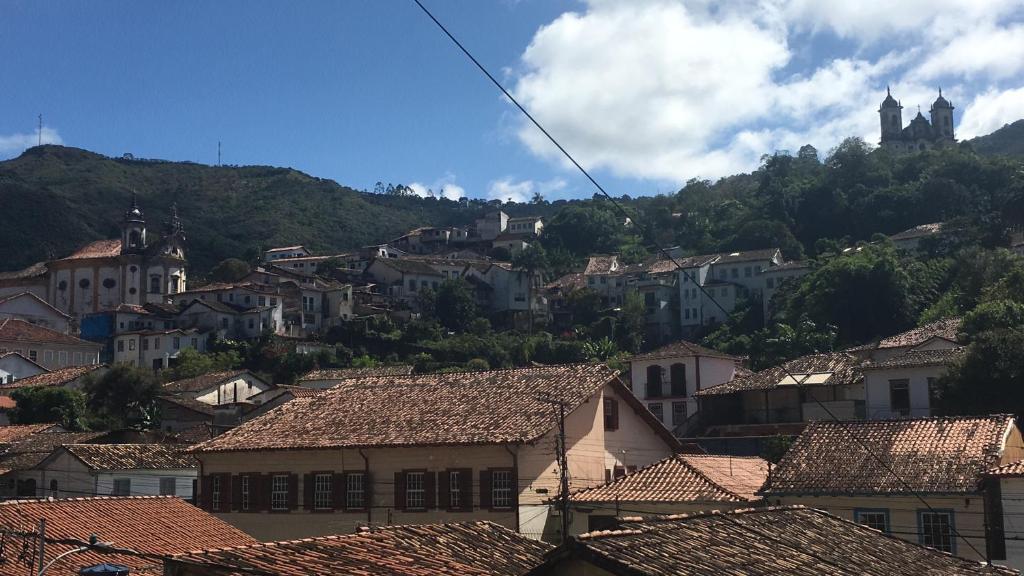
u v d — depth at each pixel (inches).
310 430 1614.2
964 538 1213.1
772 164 7598.4
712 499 1348.4
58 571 989.8
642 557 624.4
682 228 7209.6
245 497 1614.2
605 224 7342.5
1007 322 2581.2
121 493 1796.3
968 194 5861.2
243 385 3467.0
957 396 2124.8
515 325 5585.6
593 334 5221.5
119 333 4749.0
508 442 1400.1
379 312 5428.2
